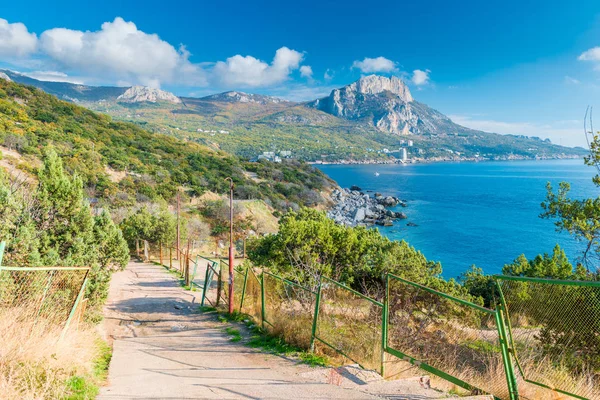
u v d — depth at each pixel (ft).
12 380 13.78
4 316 18.19
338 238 51.08
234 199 222.48
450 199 337.31
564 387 14.61
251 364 22.31
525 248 174.70
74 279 27.89
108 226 38.40
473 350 19.70
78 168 180.55
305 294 28.58
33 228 29.91
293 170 360.28
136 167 223.92
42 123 237.45
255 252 55.67
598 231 35.99
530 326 17.48
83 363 18.25
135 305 48.60
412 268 50.88
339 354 23.66
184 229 126.21
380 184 466.29
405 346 20.67
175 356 24.66
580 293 15.72
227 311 41.57
